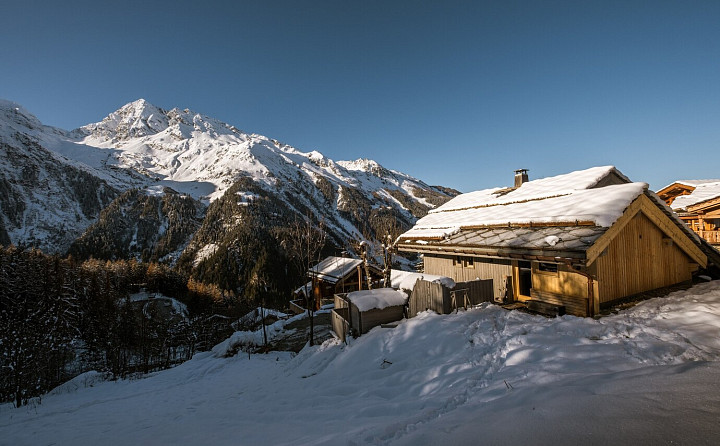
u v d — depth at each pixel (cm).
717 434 226
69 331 2959
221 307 5459
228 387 1070
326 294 2853
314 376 908
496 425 301
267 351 1566
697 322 622
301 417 581
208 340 2920
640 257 982
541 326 741
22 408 1252
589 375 419
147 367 2298
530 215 1118
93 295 3678
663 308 759
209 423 655
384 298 1163
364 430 393
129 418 836
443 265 1487
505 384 454
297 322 1995
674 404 279
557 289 961
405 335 901
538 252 900
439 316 968
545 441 256
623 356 512
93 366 2519
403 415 462
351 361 888
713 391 295
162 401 1006
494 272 1215
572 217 924
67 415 985
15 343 1719
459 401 452
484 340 732
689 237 1035
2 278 3291
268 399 791
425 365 701
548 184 1427
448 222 1518
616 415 274
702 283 1022
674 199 2291
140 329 2923
